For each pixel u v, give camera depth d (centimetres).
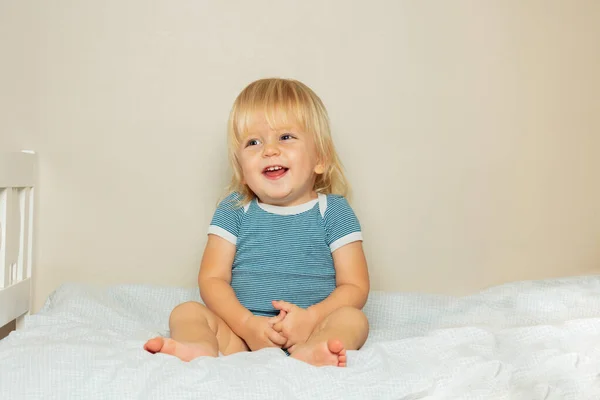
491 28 187
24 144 178
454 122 187
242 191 151
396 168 186
